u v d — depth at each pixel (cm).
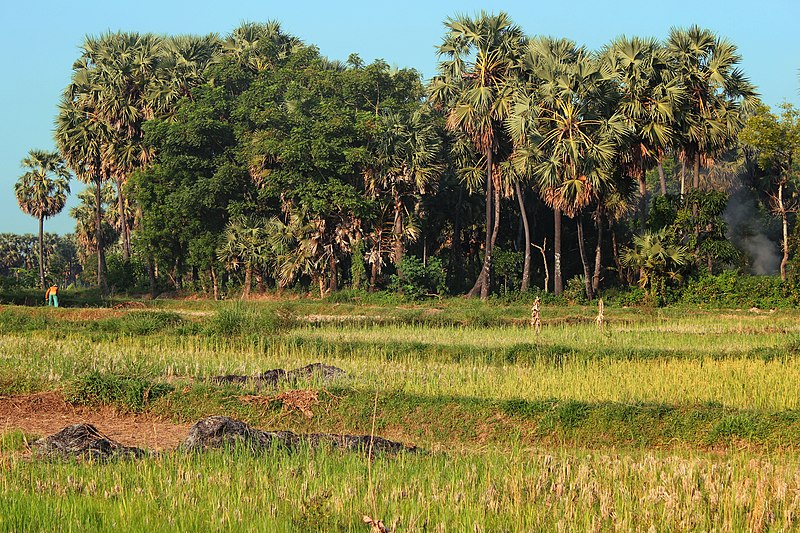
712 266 8306
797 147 8794
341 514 1639
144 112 9756
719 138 7475
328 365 3488
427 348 4066
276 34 11088
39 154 11656
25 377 3216
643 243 7125
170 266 9300
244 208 8712
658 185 11956
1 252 16738
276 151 8200
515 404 2775
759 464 2077
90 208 13225
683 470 1928
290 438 2347
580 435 2667
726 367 3353
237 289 8906
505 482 1844
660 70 7419
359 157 8025
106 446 2250
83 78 10212
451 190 9369
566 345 4103
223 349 4131
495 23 7831
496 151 8138
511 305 7350
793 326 5362
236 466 2008
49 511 1616
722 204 7262
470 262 9912
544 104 7356
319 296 8531
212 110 8756
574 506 1695
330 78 8894
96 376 3052
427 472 1977
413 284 7962
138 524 1565
